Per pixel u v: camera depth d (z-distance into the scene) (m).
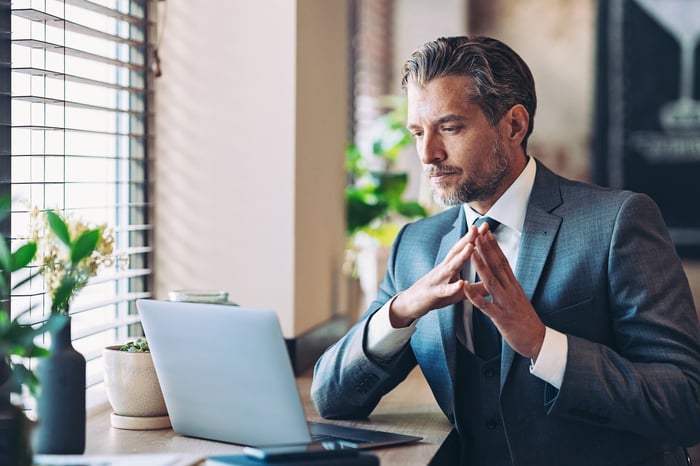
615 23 4.63
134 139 2.33
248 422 1.55
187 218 2.37
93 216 2.17
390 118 4.11
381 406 2.00
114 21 2.25
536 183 1.77
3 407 1.30
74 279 1.45
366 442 1.63
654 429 1.57
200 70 2.34
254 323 1.47
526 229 1.73
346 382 1.79
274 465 1.35
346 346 1.81
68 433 1.48
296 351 2.35
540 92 4.73
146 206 2.35
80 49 2.10
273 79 2.31
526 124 1.75
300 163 2.37
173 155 2.37
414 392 2.15
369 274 3.54
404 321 1.72
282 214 2.33
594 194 1.73
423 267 1.89
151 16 2.32
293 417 1.50
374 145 3.68
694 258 4.63
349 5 3.73
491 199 1.78
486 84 1.67
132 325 2.32
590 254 1.66
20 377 1.37
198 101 2.35
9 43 1.72
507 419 1.69
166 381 1.64
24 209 1.80
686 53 4.59
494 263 1.57
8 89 1.72
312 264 2.53
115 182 2.16
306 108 2.43
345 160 2.96
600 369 1.57
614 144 4.67
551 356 1.57
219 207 2.35
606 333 1.67
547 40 4.71
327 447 1.43
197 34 2.34
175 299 1.88
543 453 1.67
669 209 4.65
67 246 1.44
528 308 1.59
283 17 2.30
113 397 1.74
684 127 4.61
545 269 1.69
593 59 4.66
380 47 4.43
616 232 1.65
